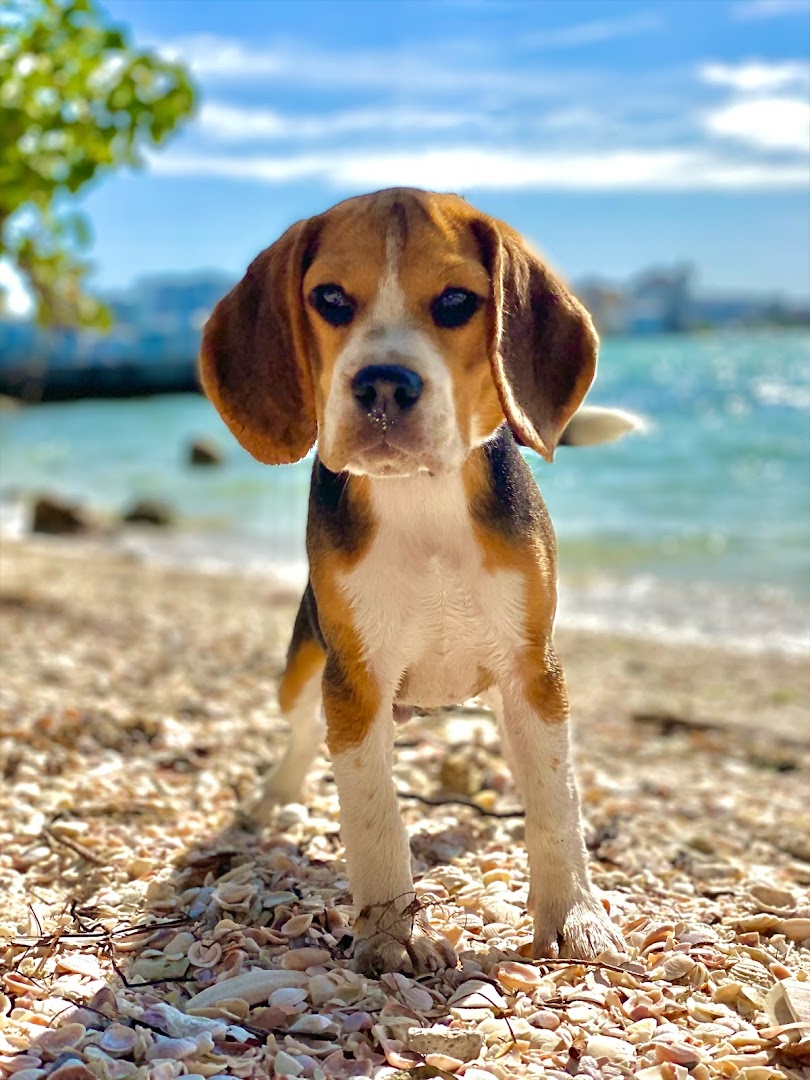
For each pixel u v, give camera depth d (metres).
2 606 1.48
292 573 2.20
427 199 0.45
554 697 0.48
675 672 1.44
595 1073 0.40
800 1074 0.41
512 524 0.47
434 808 0.68
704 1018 0.44
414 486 0.46
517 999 0.45
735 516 2.69
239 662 1.21
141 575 2.03
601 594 1.99
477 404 0.46
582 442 0.62
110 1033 0.41
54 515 2.73
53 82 1.09
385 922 0.47
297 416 0.47
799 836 0.74
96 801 0.68
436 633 0.48
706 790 0.87
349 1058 0.41
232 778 0.75
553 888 0.48
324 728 0.62
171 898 0.54
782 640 1.66
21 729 0.83
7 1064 0.39
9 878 0.57
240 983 0.45
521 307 0.46
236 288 0.49
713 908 0.56
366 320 0.44
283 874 0.56
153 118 1.09
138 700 0.99
